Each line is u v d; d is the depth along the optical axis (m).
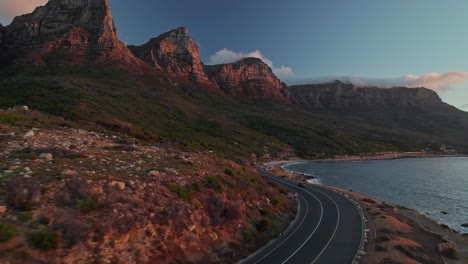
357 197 57.66
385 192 75.44
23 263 12.46
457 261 27.08
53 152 23.98
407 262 24.64
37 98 84.06
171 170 27.66
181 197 23.38
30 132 29.45
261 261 22.58
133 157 29.64
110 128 69.19
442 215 52.19
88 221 16.34
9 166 18.75
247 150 140.38
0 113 40.50
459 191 77.00
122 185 20.62
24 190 15.95
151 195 21.47
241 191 33.09
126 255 16.25
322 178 99.81
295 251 25.14
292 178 85.38
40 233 13.87
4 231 12.83
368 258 24.98
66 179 18.64
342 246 27.00
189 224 21.22
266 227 28.69
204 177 29.86
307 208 42.94
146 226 18.50
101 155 27.34
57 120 52.25
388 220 39.00
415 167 139.00
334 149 190.75
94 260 14.80
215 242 22.28
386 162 167.25
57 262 13.48
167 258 17.92
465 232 42.00
